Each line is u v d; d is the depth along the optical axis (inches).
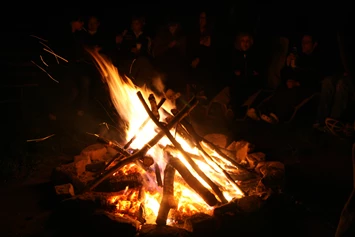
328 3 293.3
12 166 191.6
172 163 152.9
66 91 257.4
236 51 271.7
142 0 358.3
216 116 257.8
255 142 222.4
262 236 133.3
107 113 257.8
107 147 193.3
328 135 220.7
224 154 172.7
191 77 272.5
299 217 144.1
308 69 253.9
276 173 163.3
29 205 157.8
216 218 131.7
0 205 157.8
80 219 138.5
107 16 346.6
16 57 268.4
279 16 318.0
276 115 251.4
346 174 178.1
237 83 267.0
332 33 289.0
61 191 152.6
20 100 251.4
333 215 146.5
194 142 166.9
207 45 275.4
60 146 224.7
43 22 307.1
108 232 132.4
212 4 341.7
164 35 282.7
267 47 284.2
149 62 266.4
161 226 130.0
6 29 292.0
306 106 254.8
